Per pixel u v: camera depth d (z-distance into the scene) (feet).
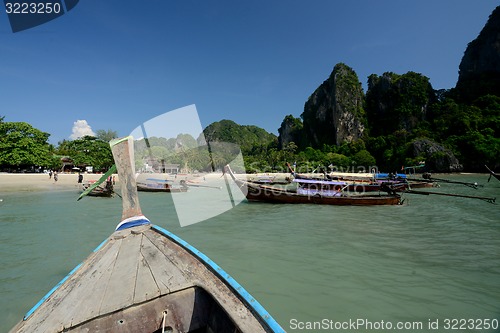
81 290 8.96
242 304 8.21
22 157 141.18
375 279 18.01
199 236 29.45
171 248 12.45
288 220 37.60
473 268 19.69
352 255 22.56
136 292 8.82
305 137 403.13
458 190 84.48
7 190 80.74
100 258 11.40
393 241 26.58
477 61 307.99
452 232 30.22
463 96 292.20
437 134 256.52
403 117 306.55
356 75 378.73
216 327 8.64
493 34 291.79
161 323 8.64
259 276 18.57
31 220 38.83
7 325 13.56
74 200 60.59
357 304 15.06
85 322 7.66
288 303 15.19
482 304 14.92
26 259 22.75
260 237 28.66
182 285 9.30
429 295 15.90
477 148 209.87
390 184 57.98
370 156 271.69
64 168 180.65
